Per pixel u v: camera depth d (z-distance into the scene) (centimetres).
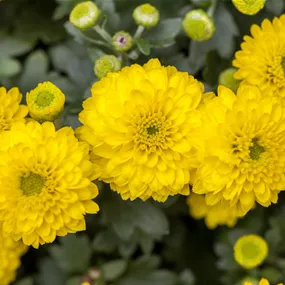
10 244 50
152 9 51
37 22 57
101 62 50
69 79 55
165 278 57
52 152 47
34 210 47
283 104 50
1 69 56
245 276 56
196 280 59
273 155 48
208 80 53
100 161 48
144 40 51
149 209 52
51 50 57
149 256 57
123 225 52
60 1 54
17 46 57
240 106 47
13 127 47
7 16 58
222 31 54
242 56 50
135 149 47
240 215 49
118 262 56
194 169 48
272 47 50
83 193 47
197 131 47
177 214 58
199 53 53
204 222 60
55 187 47
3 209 47
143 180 47
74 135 48
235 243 55
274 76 50
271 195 48
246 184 48
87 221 56
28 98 48
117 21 53
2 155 47
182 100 47
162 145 48
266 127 47
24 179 48
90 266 57
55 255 57
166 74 47
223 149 47
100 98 47
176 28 52
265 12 55
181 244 59
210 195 48
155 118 47
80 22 51
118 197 53
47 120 49
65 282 58
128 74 47
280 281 55
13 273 56
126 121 47
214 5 53
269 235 56
